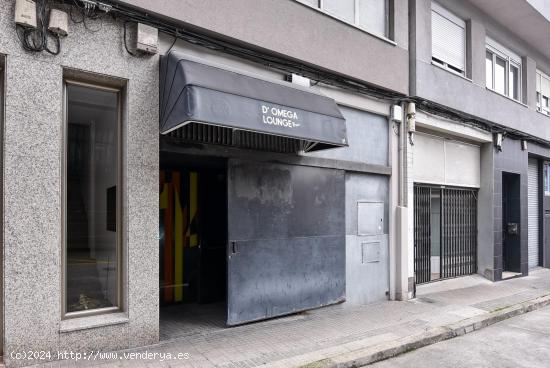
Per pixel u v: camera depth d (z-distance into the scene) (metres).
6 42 4.14
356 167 7.45
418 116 8.56
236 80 5.11
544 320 7.30
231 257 5.79
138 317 4.89
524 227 12.05
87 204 4.86
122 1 4.72
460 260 10.35
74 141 4.77
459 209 10.40
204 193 7.22
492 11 10.26
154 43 4.99
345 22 7.12
